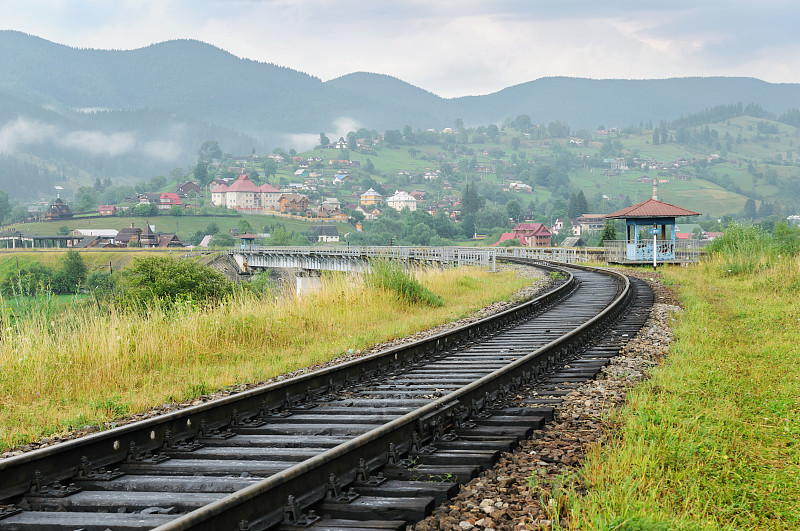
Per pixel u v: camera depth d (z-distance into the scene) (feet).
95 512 18.08
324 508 17.31
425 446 22.43
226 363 43.45
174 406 31.45
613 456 20.34
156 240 625.82
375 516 17.02
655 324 53.62
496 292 90.68
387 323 60.54
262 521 15.98
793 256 102.58
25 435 27.12
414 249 202.18
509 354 42.39
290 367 40.78
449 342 46.52
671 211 140.87
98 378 37.14
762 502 18.81
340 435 24.80
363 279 73.56
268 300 61.72
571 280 92.63
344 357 43.91
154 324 45.83
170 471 21.09
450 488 18.44
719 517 17.79
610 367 37.01
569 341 41.60
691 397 29.30
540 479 19.25
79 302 49.16
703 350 41.09
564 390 31.12
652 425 23.90
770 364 37.27
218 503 14.79
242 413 27.35
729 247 121.39
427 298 75.00
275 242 639.35
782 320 53.26
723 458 21.67
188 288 160.35
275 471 20.31
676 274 107.86
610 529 15.61
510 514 17.01
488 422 25.39
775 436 24.93
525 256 212.23
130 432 22.62
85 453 21.29
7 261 419.54
